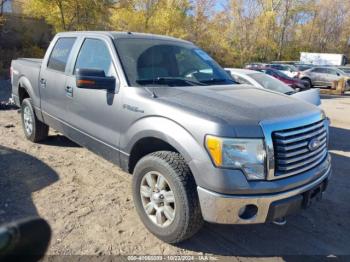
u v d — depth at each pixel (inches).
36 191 159.5
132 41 159.0
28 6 852.0
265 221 109.7
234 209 106.5
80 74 132.4
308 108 131.6
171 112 117.6
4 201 147.0
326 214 158.9
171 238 121.0
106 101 144.8
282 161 109.7
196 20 1413.6
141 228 134.0
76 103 165.3
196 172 109.3
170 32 1139.9
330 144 302.5
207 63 175.6
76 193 159.9
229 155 104.5
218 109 115.3
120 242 124.6
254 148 105.6
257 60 1806.1
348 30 2301.9
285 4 1932.8
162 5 1164.5
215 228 138.4
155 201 125.6
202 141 107.6
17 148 216.4
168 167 116.4
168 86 142.2
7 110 336.2
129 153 135.7
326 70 983.0
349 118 474.6
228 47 1609.3
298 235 138.6
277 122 111.1
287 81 701.9
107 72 149.2
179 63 163.2
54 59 192.2
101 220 137.9
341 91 927.7
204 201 109.0
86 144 164.1
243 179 105.0
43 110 202.5
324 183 130.7
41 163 193.3
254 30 1740.9
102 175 182.2
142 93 132.0
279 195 108.5
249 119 109.5
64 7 859.4
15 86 239.0
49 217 137.4
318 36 2246.6
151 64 152.7
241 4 1701.5
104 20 965.8
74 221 135.9
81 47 171.9
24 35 952.3
